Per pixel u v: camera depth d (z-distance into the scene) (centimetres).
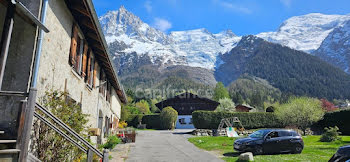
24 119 502
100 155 604
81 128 838
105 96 1811
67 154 773
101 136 1700
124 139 2205
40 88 681
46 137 691
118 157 1378
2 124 596
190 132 3700
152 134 3403
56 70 795
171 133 3616
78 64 1048
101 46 1193
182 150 1762
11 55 629
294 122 3331
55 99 753
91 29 1032
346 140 2377
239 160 1298
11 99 611
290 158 1371
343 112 3334
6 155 478
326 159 1334
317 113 3288
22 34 645
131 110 6544
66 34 877
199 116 3641
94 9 837
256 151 1528
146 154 1525
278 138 1582
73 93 988
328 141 2364
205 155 1527
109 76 1872
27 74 629
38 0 670
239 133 3422
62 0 827
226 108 6975
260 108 10438
